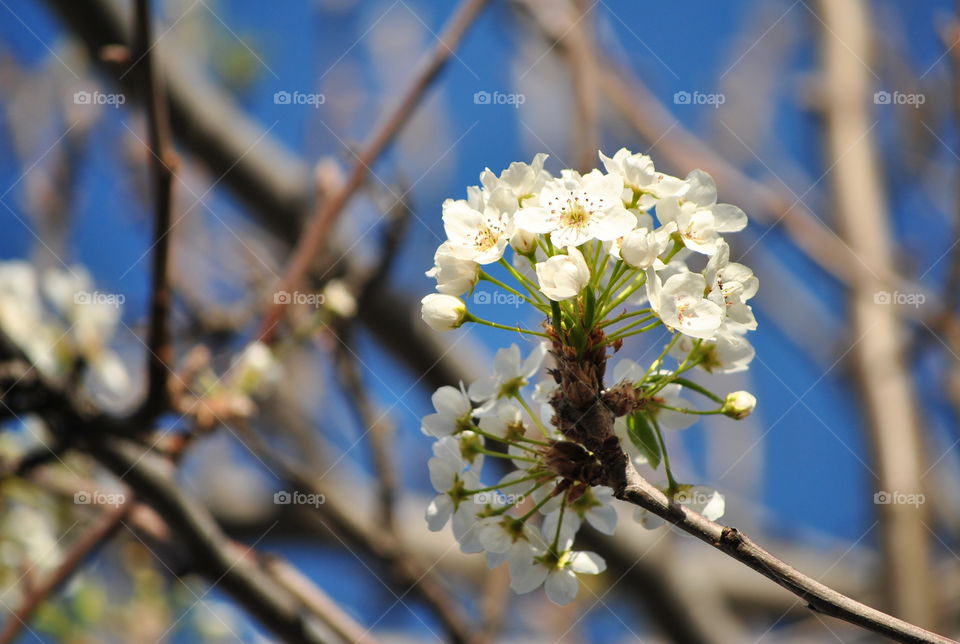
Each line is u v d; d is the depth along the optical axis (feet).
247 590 10.21
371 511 15.49
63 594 13.32
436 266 6.24
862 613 4.95
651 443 6.16
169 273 9.22
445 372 14.71
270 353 10.87
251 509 18.33
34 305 11.46
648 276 5.77
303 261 11.12
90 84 16.85
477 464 6.29
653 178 6.16
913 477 15.40
